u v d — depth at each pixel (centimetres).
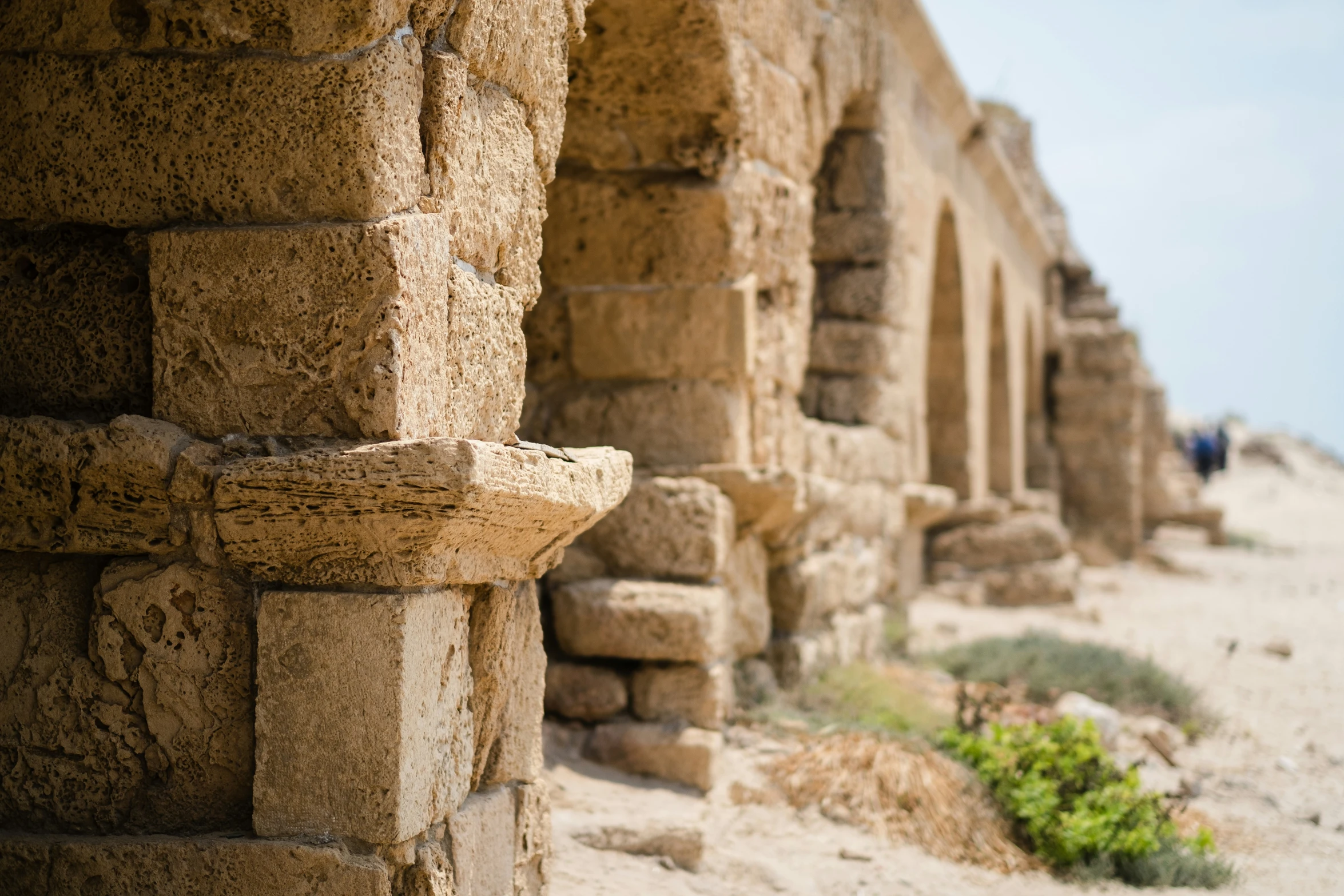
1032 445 1900
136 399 298
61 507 289
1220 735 769
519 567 327
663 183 559
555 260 572
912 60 1034
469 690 312
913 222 1057
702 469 550
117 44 291
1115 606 1354
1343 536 2612
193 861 279
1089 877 502
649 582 538
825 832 505
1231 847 567
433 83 294
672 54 532
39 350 303
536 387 579
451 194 300
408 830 279
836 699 621
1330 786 675
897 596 920
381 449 265
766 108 605
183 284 287
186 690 290
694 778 513
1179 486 2398
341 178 279
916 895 461
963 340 1341
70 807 296
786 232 632
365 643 276
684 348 560
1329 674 968
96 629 294
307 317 281
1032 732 588
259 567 284
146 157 289
